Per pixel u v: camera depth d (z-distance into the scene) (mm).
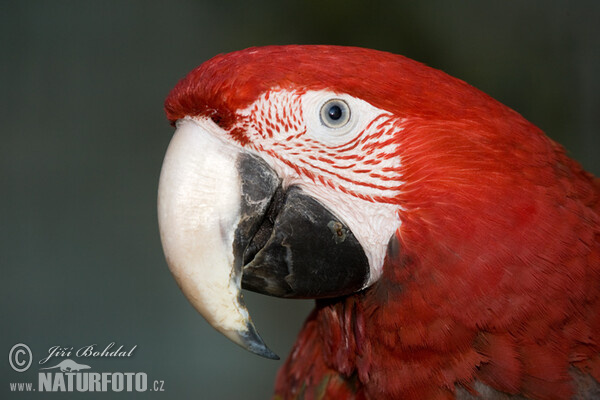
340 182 851
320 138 850
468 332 843
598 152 1389
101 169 1570
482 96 854
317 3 1376
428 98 845
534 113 1397
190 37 1602
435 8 1364
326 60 848
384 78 845
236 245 852
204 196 852
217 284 851
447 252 839
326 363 898
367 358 868
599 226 848
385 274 852
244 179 853
